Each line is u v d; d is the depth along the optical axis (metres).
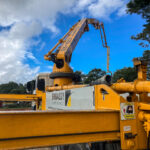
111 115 2.84
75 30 13.57
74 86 7.59
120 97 2.81
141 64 3.57
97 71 27.23
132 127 2.82
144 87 3.14
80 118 2.62
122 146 2.67
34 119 2.32
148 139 2.79
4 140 2.12
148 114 2.79
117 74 21.42
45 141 2.37
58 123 2.46
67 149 3.43
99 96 3.63
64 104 5.94
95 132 2.69
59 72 9.86
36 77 13.33
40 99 11.49
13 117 2.20
